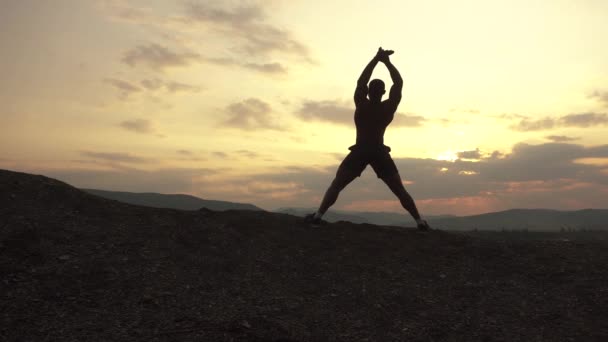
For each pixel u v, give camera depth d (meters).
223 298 4.37
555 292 4.62
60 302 4.05
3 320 3.70
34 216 5.51
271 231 6.05
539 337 3.83
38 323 3.72
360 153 6.23
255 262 5.20
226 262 5.12
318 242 5.86
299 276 4.97
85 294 4.22
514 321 4.11
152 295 4.29
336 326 4.00
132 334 3.66
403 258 5.50
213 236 5.71
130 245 5.22
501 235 16.31
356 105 6.30
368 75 6.30
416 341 3.80
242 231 5.96
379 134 6.26
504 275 5.07
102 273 4.57
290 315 4.14
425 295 4.63
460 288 4.78
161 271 4.76
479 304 4.44
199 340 3.63
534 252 5.64
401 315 4.24
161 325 3.82
